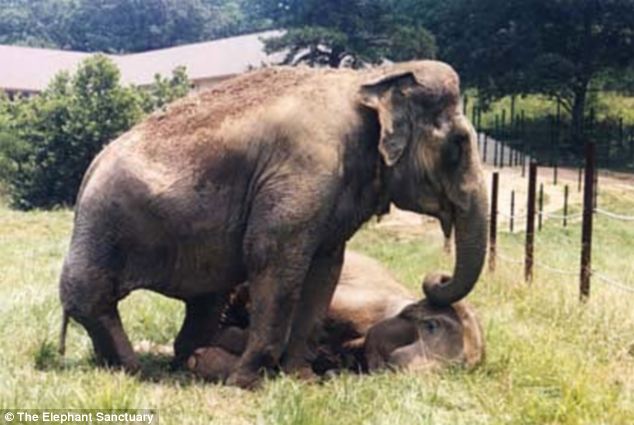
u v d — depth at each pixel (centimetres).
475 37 3788
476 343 622
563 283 1006
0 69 4756
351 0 2988
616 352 702
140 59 4938
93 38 8375
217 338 684
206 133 611
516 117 4244
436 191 618
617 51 3775
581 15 3609
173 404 537
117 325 625
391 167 616
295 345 639
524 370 611
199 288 629
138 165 608
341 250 646
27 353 658
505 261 1236
